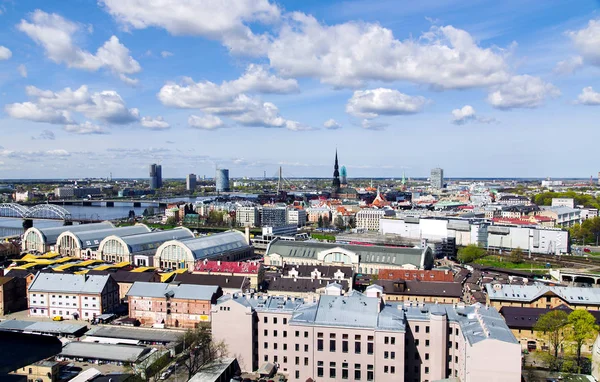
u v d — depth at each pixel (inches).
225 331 6200.8
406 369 5802.2
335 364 5669.3
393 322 5654.5
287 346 6092.5
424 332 5757.9
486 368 4815.5
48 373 5757.9
